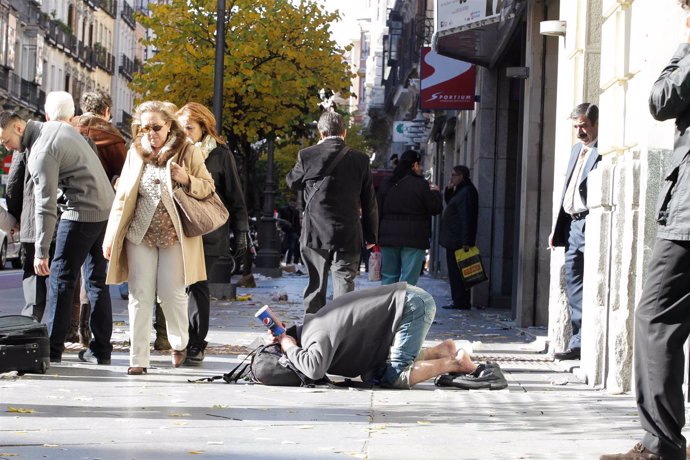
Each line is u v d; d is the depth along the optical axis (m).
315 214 20.27
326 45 45.12
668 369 10.13
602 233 16.97
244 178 47.12
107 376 16.44
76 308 20.73
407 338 15.89
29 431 11.33
